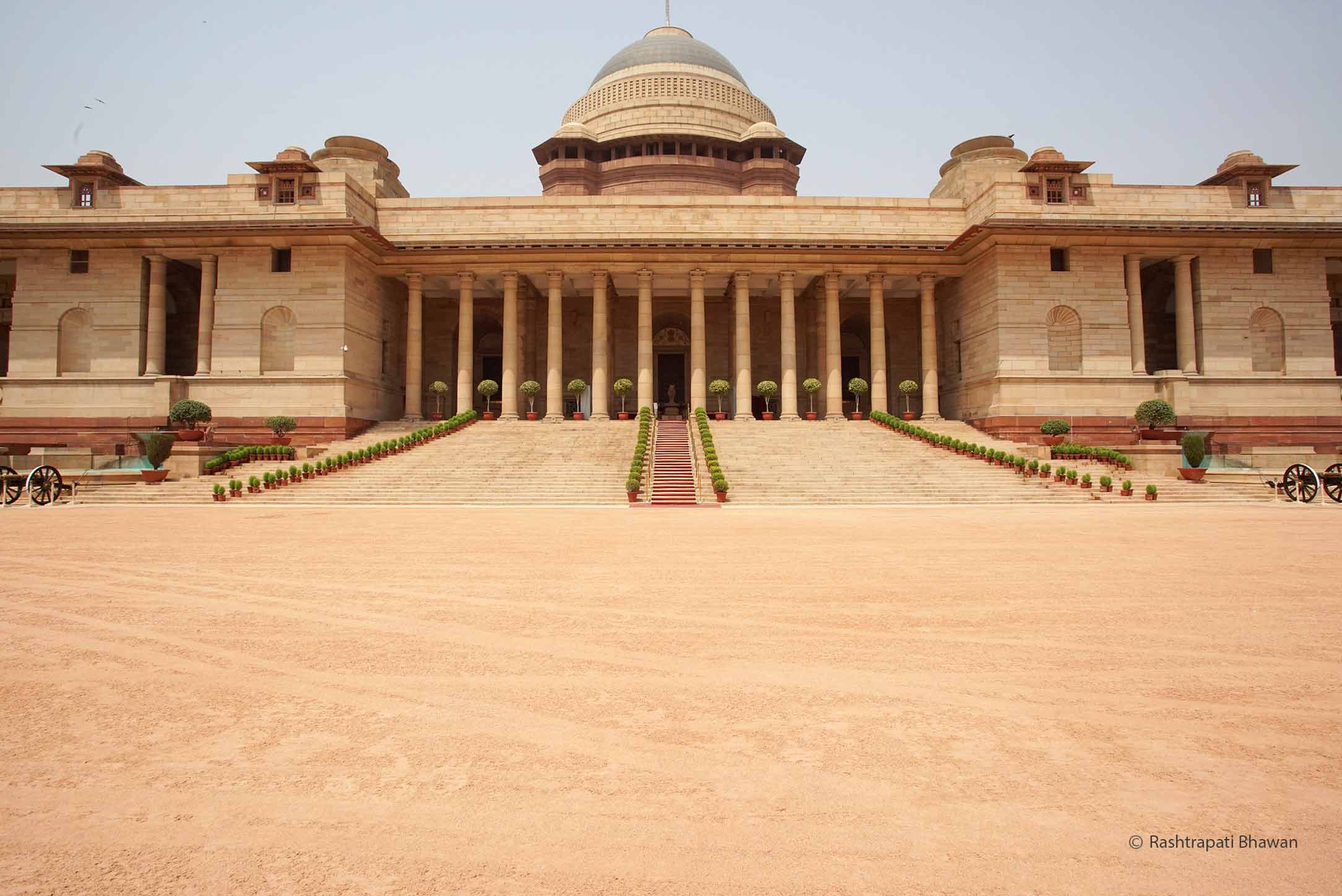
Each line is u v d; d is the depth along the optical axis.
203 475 35.66
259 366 44.38
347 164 52.03
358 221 45.31
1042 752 5.14
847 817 4.23
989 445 40.97
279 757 5.09
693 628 8.80
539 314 57.41
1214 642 8.13
